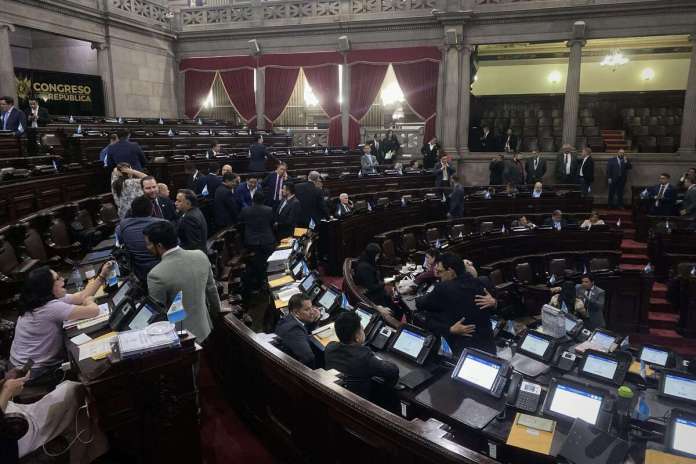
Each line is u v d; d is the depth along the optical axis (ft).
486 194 47.34
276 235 29.12
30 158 28.32
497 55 70.28
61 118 47.50
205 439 14.53
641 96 66.85
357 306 17.21
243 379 15.08
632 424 12.36
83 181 29.53
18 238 19.72
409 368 14.23
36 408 10.92
